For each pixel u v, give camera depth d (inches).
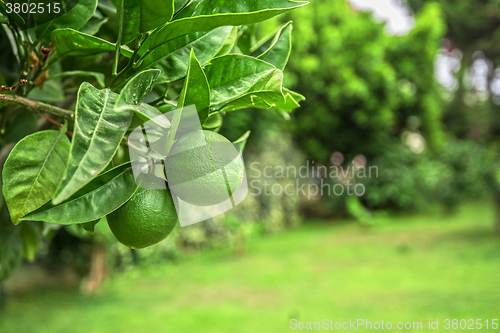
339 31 449.4
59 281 265.9
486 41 622.5
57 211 29.1
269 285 235.0
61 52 39.6
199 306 202.5
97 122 26.5
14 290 242.7
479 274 230.1
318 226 458.9
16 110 49.0
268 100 33.1
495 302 184.7
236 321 179.5
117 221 31.8
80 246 237.3
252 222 386.0
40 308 210.7
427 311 179.5
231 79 33.3
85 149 24.8
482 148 468.1
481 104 665.0
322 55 434.3
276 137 402.9
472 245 305.6
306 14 402.0
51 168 33.8
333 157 483.5
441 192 461.7
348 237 375.2
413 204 471.5
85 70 57.0
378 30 455.5
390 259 280.4
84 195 29.8
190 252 334.0
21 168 32.9
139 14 32.2
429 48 470.3
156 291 234.2
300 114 450.9
